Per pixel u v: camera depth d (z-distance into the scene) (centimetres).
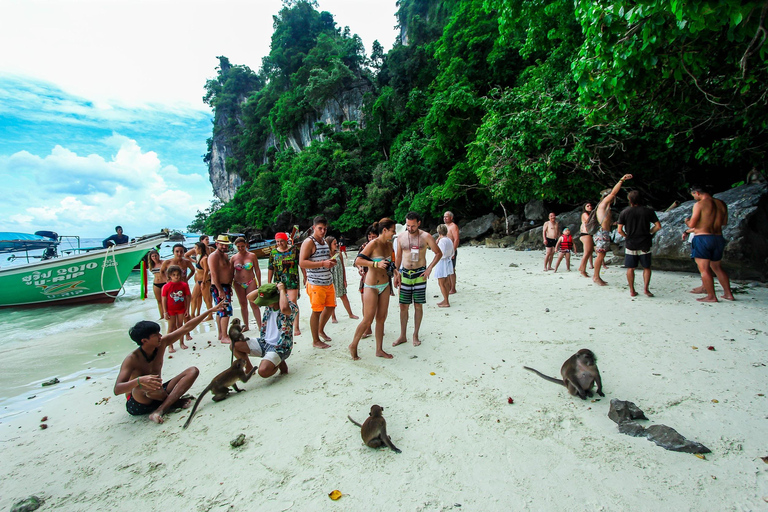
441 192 2286
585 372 346
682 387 354
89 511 251
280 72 7388
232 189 9238
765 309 558
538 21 1238
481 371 424
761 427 288
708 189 616
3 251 1407
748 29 411
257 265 693
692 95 760
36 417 405
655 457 263
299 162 4575
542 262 1282
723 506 218
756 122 782
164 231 1363
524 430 307
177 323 620
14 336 822
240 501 250
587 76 607
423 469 269
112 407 417
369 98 4756
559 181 1421
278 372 460
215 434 335
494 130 1384
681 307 599
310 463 285
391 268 471
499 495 239
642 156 1296
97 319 982
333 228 3616
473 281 986
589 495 234
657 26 454
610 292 738
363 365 466
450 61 2644
